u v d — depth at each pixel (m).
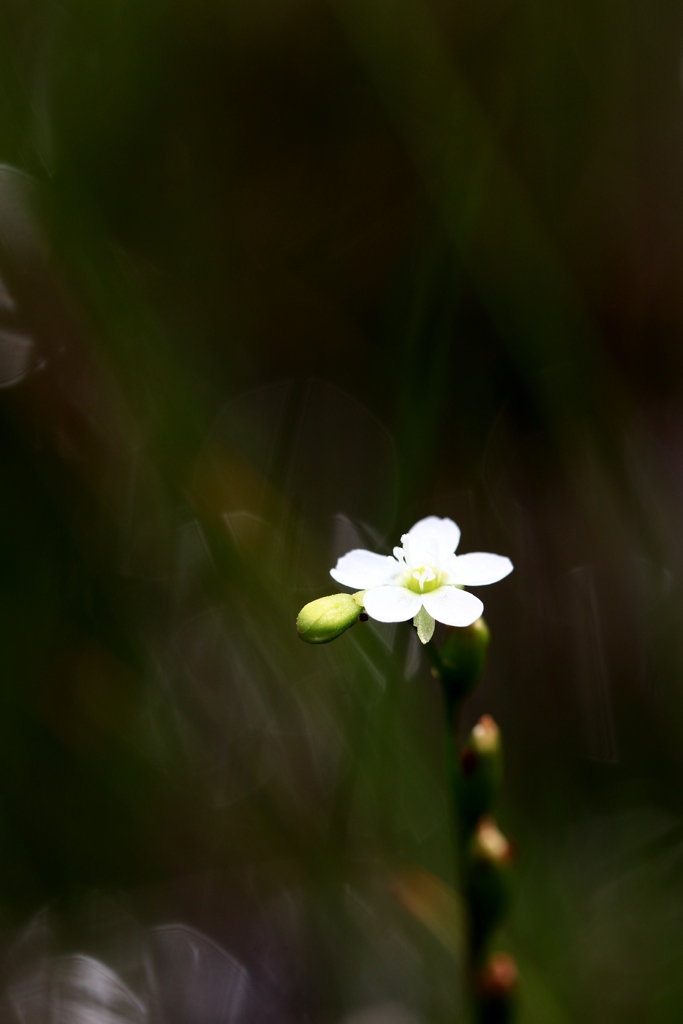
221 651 0.21
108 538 0.21
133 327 0.21
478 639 0.18
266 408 0.26
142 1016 0.20
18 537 0.21
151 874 0.21
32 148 0.21
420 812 0.20
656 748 0.21
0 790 0.21
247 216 0.28
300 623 0.18
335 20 0.28
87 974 0.21
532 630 0.23
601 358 0.22
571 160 0.26
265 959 0.21
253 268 0.27
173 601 0.21
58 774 0.21
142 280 0.24
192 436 0.21
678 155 0.26
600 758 0.21
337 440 0.25
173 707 0.21
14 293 0.21
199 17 0.26
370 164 0.28
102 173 0.25
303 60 0.28
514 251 0.22
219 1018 0.20
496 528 0.24
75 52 0.24
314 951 0.21
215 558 0.21
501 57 0.25
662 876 0.21
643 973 0.20
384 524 0.24
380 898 0.20
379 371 0.25
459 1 0.25
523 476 0.25
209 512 0.21
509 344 0.22
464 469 0.25
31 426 0.22
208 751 0.21
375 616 0.18
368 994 0.20
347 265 0.28
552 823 0.21
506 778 0.21
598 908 0.20
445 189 0.21
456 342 0.25
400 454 0.21
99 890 0.21
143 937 0.21
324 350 0.27
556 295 0.22
